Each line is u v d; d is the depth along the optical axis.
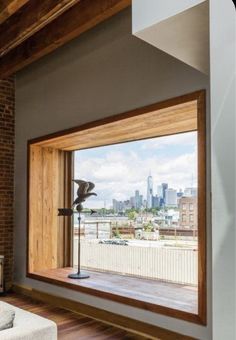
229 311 1.55
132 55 4.16
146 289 4.45
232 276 1.55
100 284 4.74
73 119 4.96
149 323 3.81
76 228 6.25
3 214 5.92
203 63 2.78
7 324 2.09
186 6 1.95
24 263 5.76
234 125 1.59
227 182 1.60
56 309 4.81
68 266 6.19
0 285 5.59
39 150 5.93
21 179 5.95
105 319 4.30
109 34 4.48
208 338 3.26
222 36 1.66
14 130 6.16
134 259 5.44
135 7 2.24
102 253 5.89
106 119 4.42
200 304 3.33
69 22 4.14
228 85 1.63
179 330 3.52
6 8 3.60
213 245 1.64
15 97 6.20
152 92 3.90
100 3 3.71
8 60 5.35
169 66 3.75
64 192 6.23
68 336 3.80
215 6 1.70
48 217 5.97
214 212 1.64
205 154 3.37
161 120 4.22
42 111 5.57
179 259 4.88
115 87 4.35
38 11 3.93
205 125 3.38
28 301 5.23
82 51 4.88
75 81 4.97
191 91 3.53
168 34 2.26
